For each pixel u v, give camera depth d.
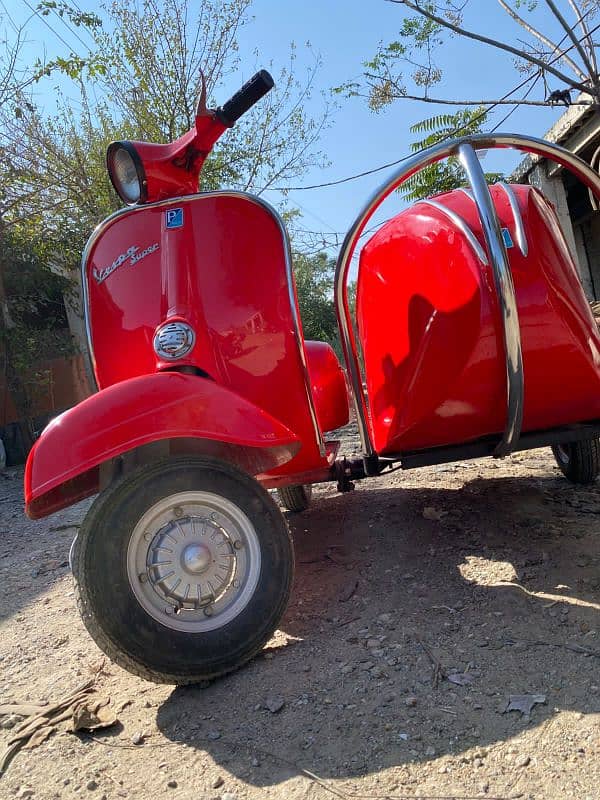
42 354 11.08
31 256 11.16
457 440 3.23
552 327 3.00
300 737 2.13
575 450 4.27
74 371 12.52
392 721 2.14
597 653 2.36
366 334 3.80
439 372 3.12
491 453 3.21
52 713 2.51
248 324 2.97
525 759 1.90
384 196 3.11
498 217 3.05
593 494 4.18
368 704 2.24
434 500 4.40
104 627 2.32
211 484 2.53
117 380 3.18
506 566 3.18
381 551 3.60
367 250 3.78
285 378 3.01
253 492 2.61
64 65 10.38
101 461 2.36
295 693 2.36
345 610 2.95
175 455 2.54
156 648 2.37
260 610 2.53
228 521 2.57
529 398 3.06
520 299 2.98
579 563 3.12
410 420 3.23
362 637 2.68
